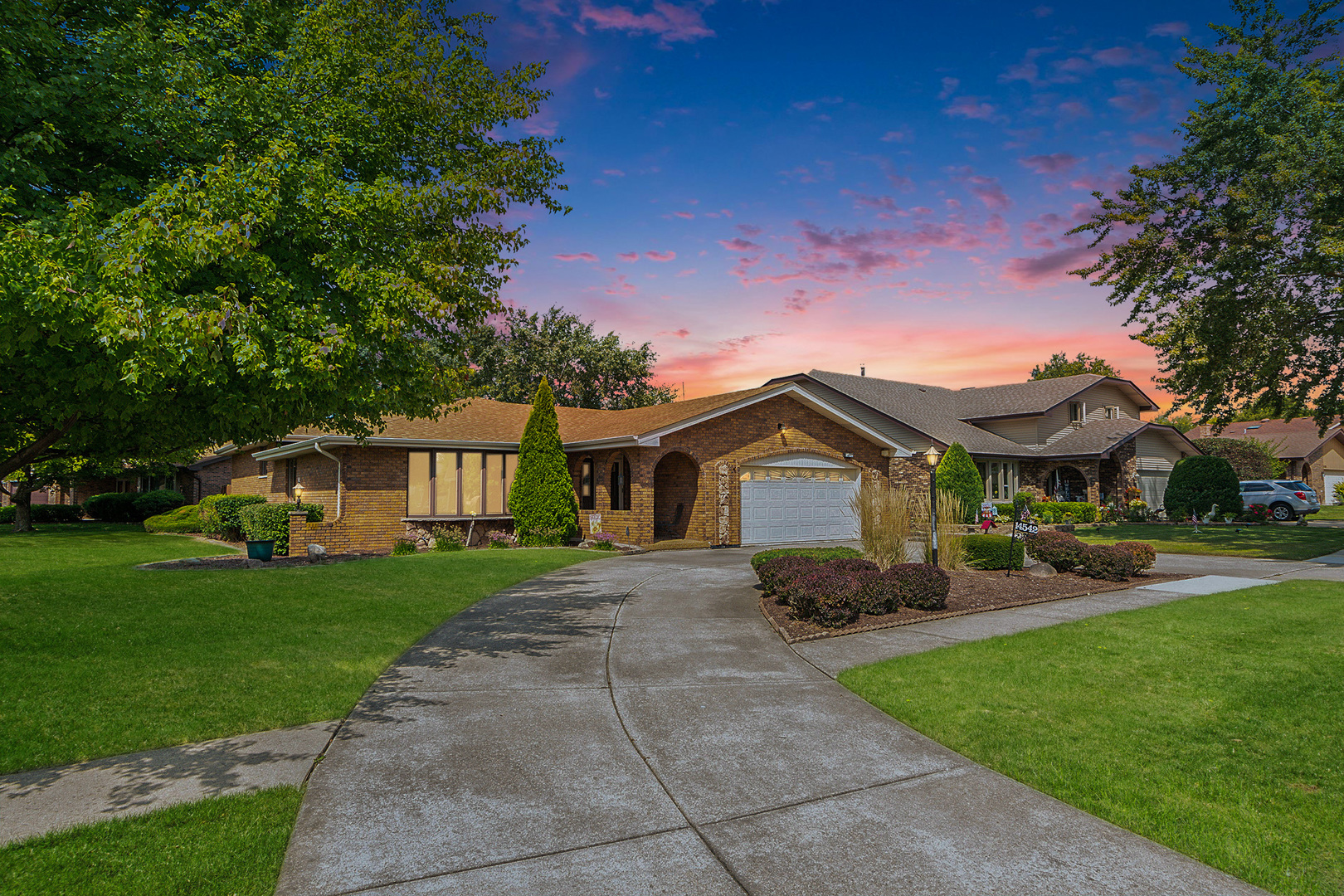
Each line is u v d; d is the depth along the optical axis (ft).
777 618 31.71
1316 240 54.29
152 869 11.64
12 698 19.65
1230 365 62.54
